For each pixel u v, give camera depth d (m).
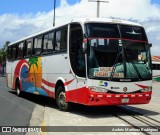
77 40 13.99
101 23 13.69
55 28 16.48
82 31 13.53
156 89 35.50
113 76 13.31
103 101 13.14
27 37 21.11
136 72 13.76
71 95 14.43
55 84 16.06
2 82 43.31
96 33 13.46
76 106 16.94
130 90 13.58
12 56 24.52
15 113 15.04
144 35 14.37
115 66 13.40
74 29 14.37
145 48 14.23
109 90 13.23
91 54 13.21
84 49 13.10
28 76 20.55
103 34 13.55
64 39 15.28
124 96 13.42
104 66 13.27
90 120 12.93
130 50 13.84
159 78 55.53
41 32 18.53
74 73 14.12
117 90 13.34
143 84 13.87
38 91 18.72
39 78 18.48
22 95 22.92
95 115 14.23
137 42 14.07
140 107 17.17
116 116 13.98
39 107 17.41
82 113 14.84
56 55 16.09
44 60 17.70
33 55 19.61
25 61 21.19
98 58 13.26
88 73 13.12
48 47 17.23
